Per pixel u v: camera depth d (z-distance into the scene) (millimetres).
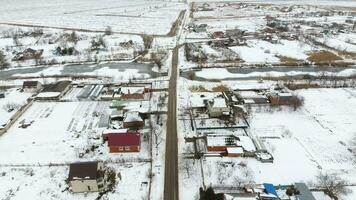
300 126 62875
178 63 101812
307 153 54094
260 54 110875
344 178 47500
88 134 60500
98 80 89250
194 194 44594
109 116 67062
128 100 74688
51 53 117375
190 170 49750
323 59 104625
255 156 53031
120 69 98875
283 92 75312
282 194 44094
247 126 62156
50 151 55469
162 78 89375
